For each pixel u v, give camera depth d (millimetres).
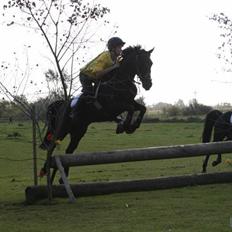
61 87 11398
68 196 11141
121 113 12078
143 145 29688
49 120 12023
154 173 17344
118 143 31312
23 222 8969
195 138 34094
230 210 9453
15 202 11336
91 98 11688
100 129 47125
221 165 19422
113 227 8273
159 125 49844
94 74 11633
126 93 11664
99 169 19328
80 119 11961
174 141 32031
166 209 9703
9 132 35188
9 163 22109
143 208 9898
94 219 9000
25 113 11500
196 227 8047
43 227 8516
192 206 9938
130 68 11703
